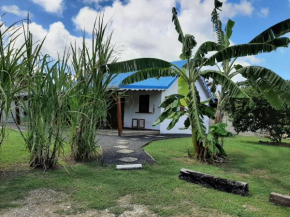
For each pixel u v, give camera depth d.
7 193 3.20
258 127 10.70
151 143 8.48
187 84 6.45
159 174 4.40
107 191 3.39
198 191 3.54
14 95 3.70
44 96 4.24
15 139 7.88
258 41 5.61
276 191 3.67
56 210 2.75
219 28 7.04
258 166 5.41
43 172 4.21
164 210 2.83
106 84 5.38
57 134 4.48
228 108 10.38
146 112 12.73
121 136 10.16
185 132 13.16
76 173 4.24
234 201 3.19
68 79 4.72
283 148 8.51
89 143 5.21
